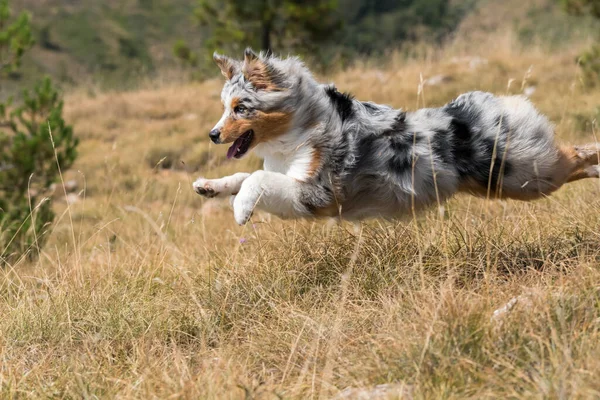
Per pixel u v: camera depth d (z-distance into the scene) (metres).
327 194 8.85
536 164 9.05
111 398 6.91
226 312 8.91
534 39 31.69
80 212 19.36
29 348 8.57
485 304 7.48
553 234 9.80
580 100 20.89
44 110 16.31
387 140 8.97
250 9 31.17
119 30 85.94
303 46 32.06
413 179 8.87
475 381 6.34
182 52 34.97
